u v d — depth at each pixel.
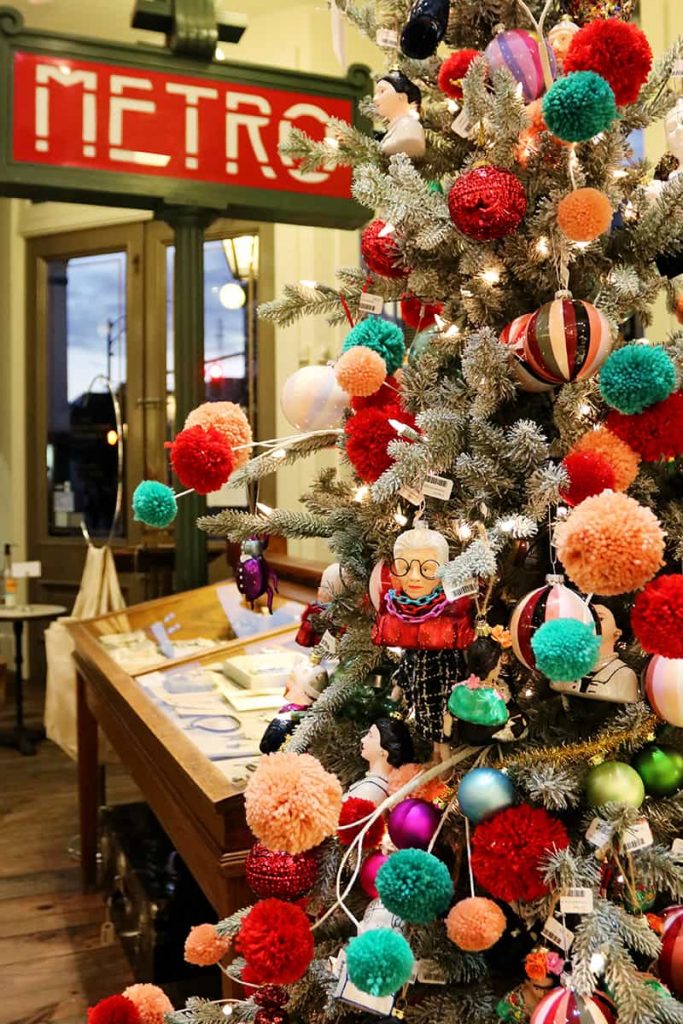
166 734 1.83
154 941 2.22
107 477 6.11
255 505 1.47
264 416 5.34
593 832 1.03
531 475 1.12
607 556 0.86
